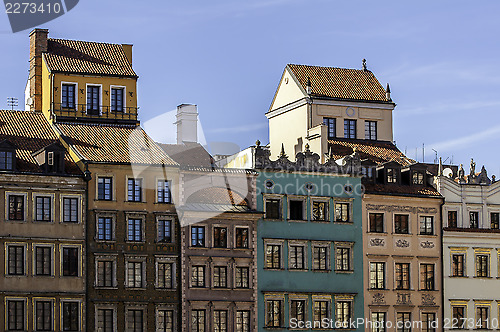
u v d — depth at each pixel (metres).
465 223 74.75
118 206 63.09
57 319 60.38
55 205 61.44
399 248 71.75
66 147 64.44
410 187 73.38
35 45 71.25
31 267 60.22
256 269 66.88
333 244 69.56
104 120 68.69
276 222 68.12
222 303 65.25
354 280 69.88
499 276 74.38
